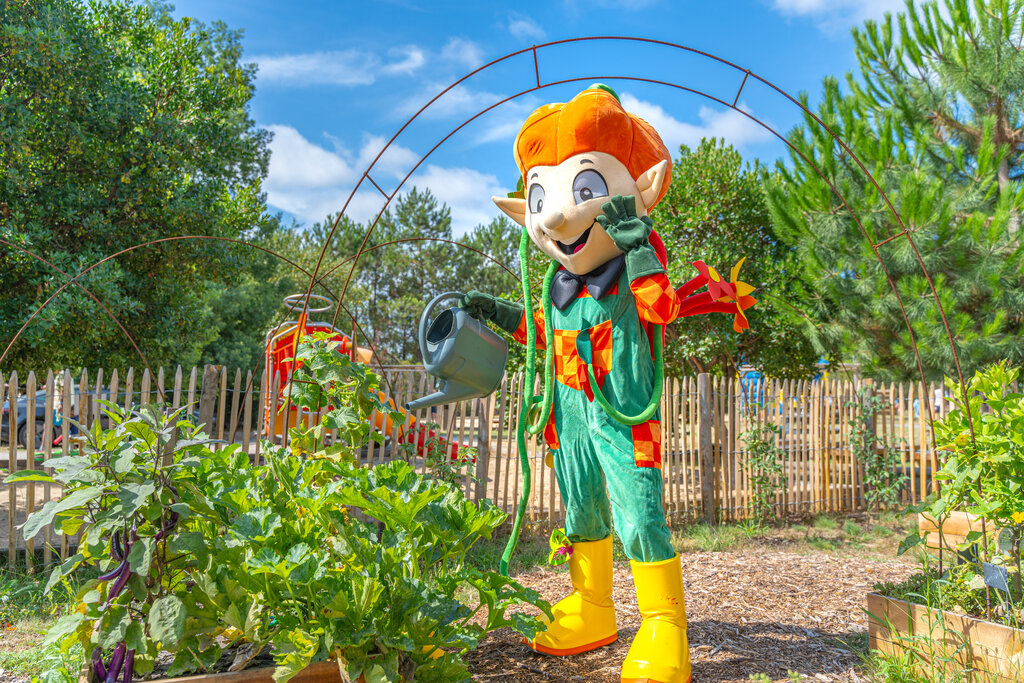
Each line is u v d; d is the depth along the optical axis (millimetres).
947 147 11641
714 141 13102
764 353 12680
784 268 12125
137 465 2285
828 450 8672
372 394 4410
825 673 3326
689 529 7219
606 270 3377
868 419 8891
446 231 37281
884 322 10859
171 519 2303
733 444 7988
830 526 7637
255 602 2246
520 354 9688
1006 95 10992
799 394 8570
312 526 2449
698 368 12891
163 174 10430
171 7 15383
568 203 3314
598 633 3656
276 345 6812
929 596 3502
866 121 11086
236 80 17641
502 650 3664
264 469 2859
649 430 3275
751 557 5945
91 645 2250
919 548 5957
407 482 2699
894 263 10398
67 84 9172
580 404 3461
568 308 3502
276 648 2158
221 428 5734
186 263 10977
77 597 2283
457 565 2676
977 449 3346
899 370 11383
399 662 2373
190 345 14680
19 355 10055
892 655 3324
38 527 2029
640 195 3438
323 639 2182
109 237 9797
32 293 9273
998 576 3193
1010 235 10258
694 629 4008
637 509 3205
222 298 20438
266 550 2164
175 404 5633
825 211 10633
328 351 4293
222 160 12383
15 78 8922
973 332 9992
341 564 2486
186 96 11852
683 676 3057
